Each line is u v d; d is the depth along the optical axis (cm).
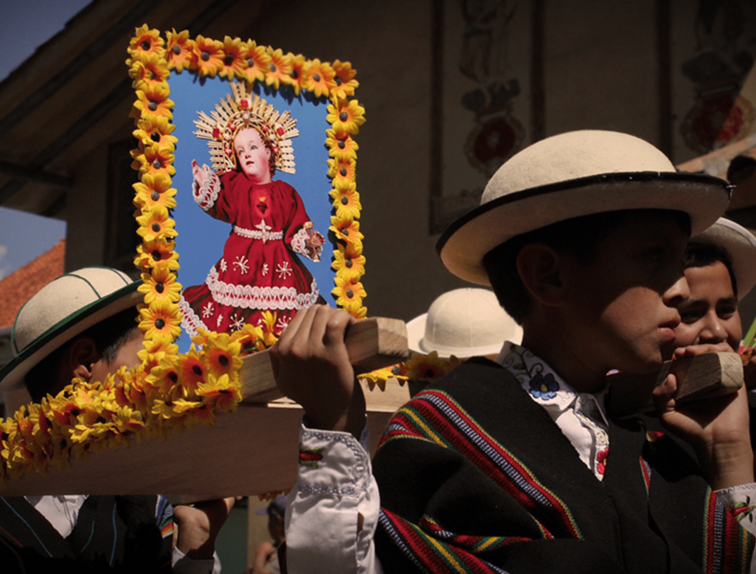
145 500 187
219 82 134
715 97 605
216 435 119
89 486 143
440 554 96
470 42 753
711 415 128
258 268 131
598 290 112
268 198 135
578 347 116
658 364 112
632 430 127
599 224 113
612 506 108
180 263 122
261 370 107
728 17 610
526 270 119
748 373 158
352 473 90
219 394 108
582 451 114
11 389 171
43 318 167
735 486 123
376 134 797
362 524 90
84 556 164
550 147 119
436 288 726
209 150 130
